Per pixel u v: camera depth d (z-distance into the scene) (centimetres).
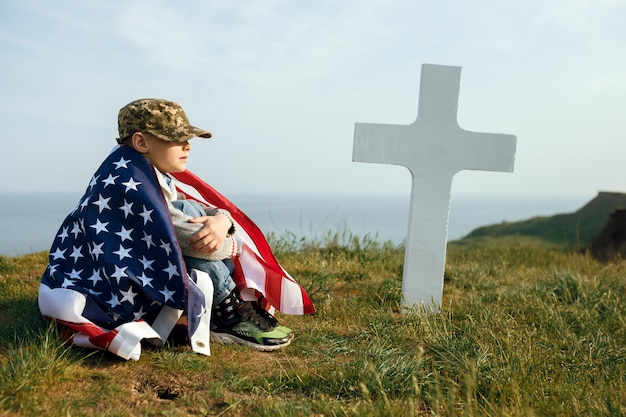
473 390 250
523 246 946
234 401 237
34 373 232
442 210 424
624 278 588
